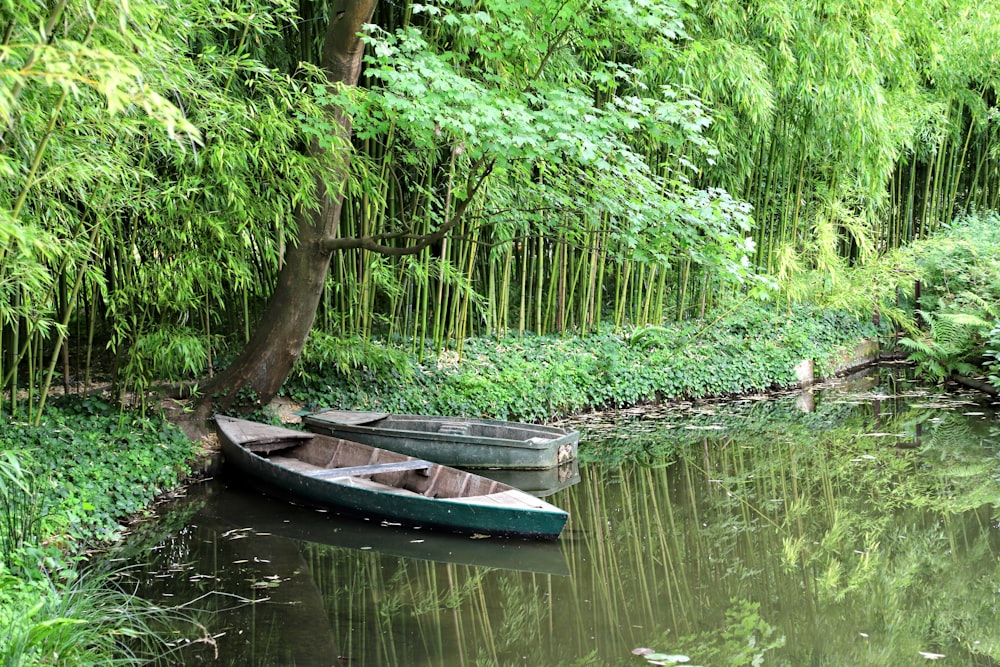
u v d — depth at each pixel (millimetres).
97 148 4391
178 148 5250
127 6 3164
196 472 6945
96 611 3822
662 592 4848
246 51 7160
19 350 7121
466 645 4133
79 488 5652
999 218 13625
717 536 5852
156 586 4793
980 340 11531
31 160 4109
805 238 12953
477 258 10562
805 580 5008
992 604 4594
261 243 7000
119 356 7105
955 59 12555
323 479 6102
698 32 9625
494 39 6617
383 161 8094
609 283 12742
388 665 3900
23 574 4227
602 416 9711
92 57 2822
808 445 8469
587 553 5523
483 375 9344
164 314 7141
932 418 9477
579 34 6953
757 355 11586
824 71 10148
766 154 12070
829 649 4055
